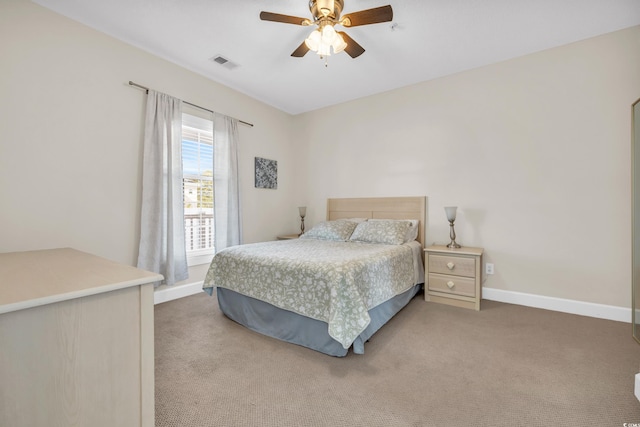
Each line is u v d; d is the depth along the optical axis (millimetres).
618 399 1443
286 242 3217
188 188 3264
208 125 3420
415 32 2482
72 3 2174
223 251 2623
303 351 1978
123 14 2297
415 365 1789
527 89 2846
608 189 2492
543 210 2775
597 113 2533
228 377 1666
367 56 2896
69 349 833
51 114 2230
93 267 1218
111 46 2574
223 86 3584
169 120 2932
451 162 3277
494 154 3020
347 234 3422
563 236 2688
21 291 833
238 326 2408
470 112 3156
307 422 1311
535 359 1840
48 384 802
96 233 2490
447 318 2555
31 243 2137
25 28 2107
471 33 2498
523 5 2146
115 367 923
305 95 3930
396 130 3674
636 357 1846
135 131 2748
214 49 2801
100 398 892
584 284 2598
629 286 2418
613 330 2258
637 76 2389
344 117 4160
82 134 2400
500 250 2996
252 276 2311
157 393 1514
